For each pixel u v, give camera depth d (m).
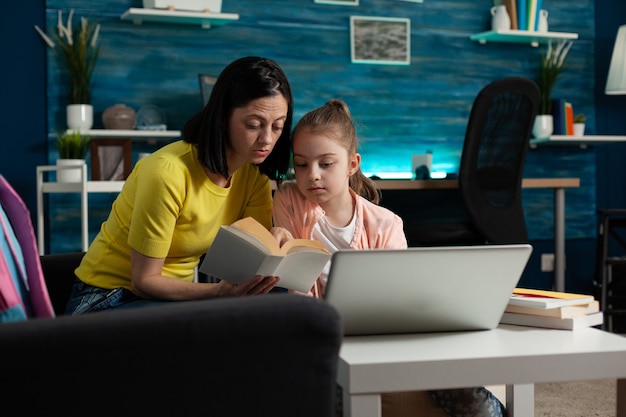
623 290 4.09
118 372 0.92
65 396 0.90
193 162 1.57
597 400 2.74
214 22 4.02
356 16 4.33
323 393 1.01
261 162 1.63
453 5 4.52
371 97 4.37
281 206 1.77
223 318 0.94
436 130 4.49
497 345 1.26
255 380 0.97
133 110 3.83
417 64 4.45
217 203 1.62
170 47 4.02
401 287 1.31
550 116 4.54
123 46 3.95
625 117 4.93
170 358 0.93
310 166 1.66
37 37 3.83
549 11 4.75
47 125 3.85
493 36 4.44
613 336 1.34
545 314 1.43
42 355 0.88
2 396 0.88
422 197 4.46
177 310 0.94
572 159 4.82
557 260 4.09
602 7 4.86
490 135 3.43
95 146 3.62
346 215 1.76
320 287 1.70
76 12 3.88
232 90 1.52
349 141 1.69
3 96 3.79
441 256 1.30
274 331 0.96
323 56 4.28
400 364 1.13
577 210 4.84
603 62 4.86
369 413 1.13
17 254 1.11
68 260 1.84
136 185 1.58
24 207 1.13
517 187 3.57
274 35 4.20
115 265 1.65
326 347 0.99
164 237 1.51
